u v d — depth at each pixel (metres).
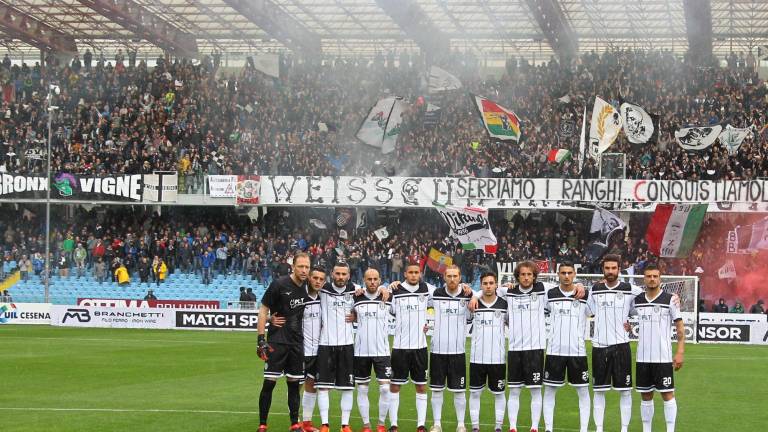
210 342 29.95
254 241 41.31
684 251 36.84
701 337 32.75
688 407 16.58
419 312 13.27
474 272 38.44
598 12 46.06
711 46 48.66
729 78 44.62
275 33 48.03
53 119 44.75
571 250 39.03
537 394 13.09
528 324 13.07
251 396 17.22
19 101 46.06
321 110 45.50
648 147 40.62
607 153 38.84
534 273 13.06
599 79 45.62
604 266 12.98
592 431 13.93
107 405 15.98
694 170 39.06
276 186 40.31
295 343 12.99
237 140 43.72
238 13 47.41
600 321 13.02
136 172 41.72
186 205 41.47
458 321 13.16
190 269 41.50
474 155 41.16
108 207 43.47
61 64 51.69
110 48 55.41
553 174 39.50
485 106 39.84
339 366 13.01
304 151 42.34
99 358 24.39
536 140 42.31
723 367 23.77
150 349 27.22
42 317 38.28
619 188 37.91
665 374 12.87
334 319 13.05
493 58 54.50
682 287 32.75
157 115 44.69
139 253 41.81
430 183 39.41
